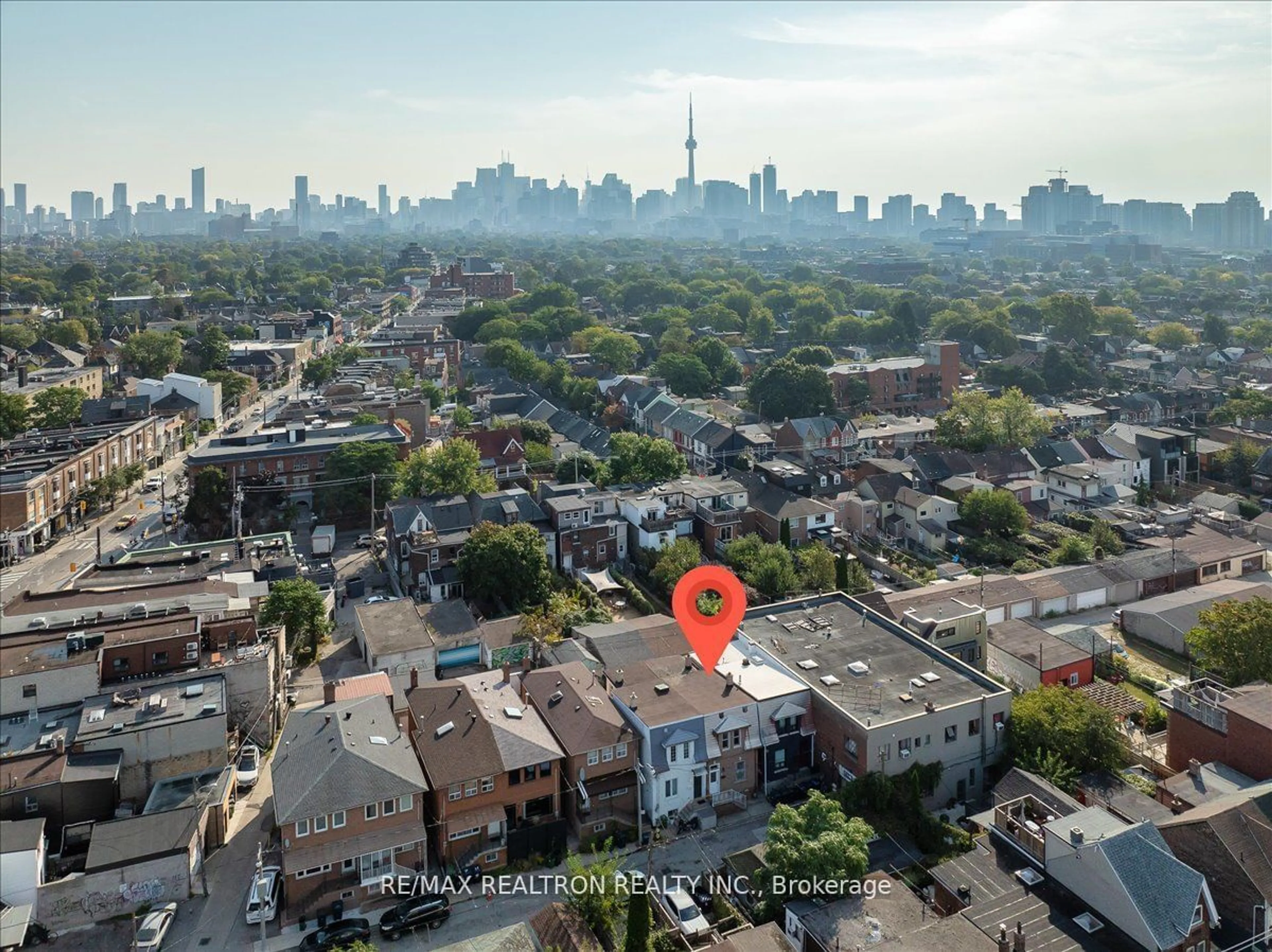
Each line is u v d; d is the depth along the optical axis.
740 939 47.84
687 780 62.19
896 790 61.06
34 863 53.12
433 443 155.38
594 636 81.12
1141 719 72.81
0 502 113.50
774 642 75.38
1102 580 98.19
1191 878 46.84
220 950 51.44
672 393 194.50
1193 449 141.62
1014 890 49.94
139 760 62.78
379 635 83.69
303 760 57.50
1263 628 70.56
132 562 95.88
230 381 197.00
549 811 60.72
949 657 71.50
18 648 69.00
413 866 55.78
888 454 151.12
